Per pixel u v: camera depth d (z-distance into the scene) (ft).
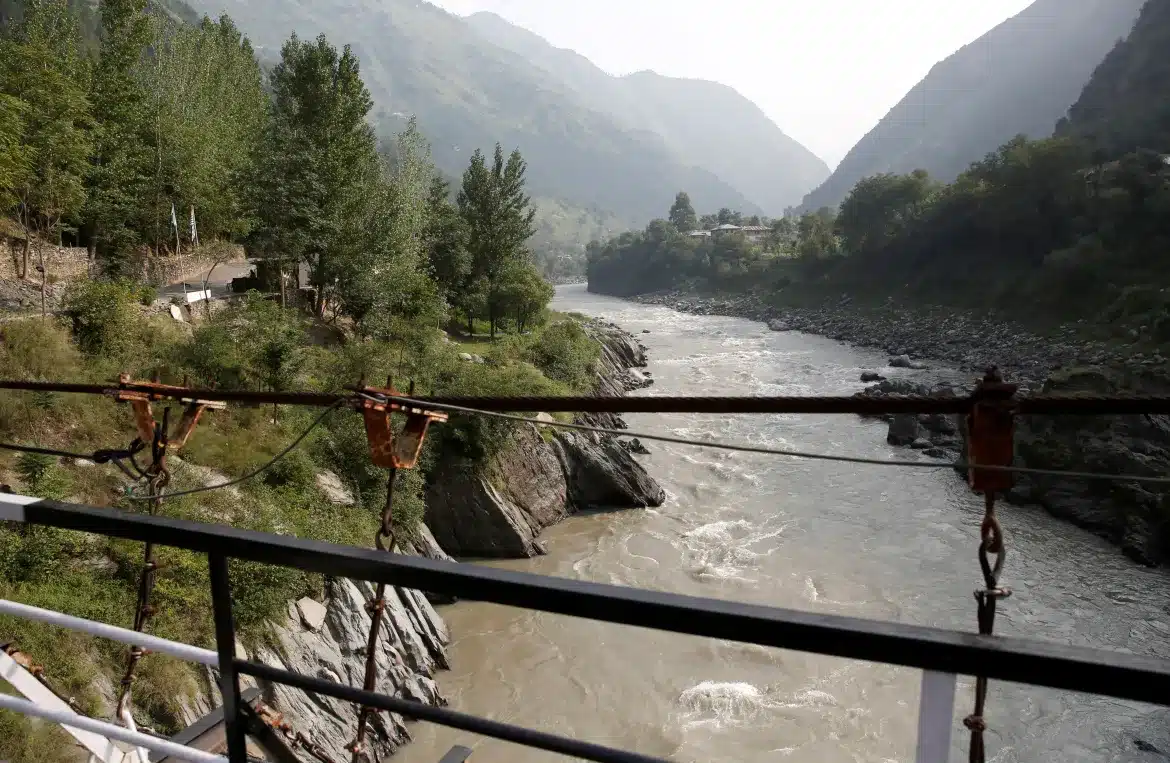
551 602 5.99
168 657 51.03
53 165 115.96
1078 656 4.64
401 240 154.71
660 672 69.92
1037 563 90.89
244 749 8.16
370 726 59.77
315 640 61.82
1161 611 79.36
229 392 12.44
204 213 171.12
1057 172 307.17
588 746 6.31
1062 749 57.36
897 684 66.33
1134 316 229.45
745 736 61.11
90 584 51.78
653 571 91.50
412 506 89.04
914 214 381.60
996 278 310.86
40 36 142.31
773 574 89.30
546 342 163.53
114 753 12.66
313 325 136.46
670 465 130.31
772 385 200.03
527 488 104.78
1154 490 95.71
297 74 138.92
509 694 68.03
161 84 171.12
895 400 7.30
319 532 72.69
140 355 86.33
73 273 121.80
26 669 12.21
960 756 57.11
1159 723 59.21
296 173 133.80
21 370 74.23
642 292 573.33
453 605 83.30
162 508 61.67
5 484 59.06
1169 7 470.39
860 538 98.68
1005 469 6.87
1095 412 6.75
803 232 513.04
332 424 87.92
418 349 127.24
